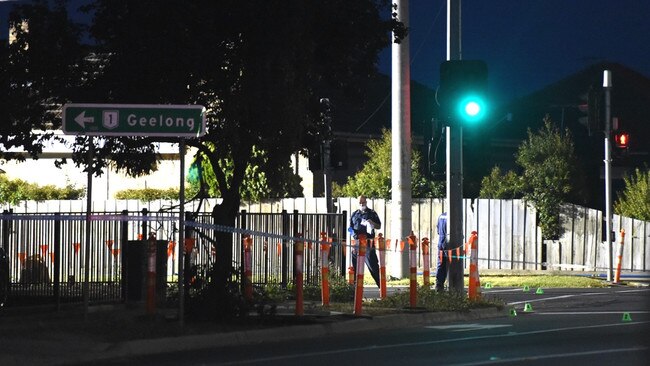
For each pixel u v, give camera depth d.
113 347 23.61
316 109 33.69
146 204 59.53
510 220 55.97
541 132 67.12
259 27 29.42
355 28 31.16
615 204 61.25
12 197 62.56
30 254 32.62
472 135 35.72
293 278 40.12
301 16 29.31
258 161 32.50
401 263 48.22
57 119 32.12
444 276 38.50
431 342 25.47
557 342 25.02
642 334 26.64
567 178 61.56
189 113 26.19
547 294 41.03
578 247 54.78
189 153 64.94
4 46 31.28
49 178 68.25
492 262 56.28
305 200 57.12
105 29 30.64
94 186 67.62
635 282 47.41
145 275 33.34
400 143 48.00
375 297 39.22
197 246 36.88
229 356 23.16
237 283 31.05
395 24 31.92
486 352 23.22
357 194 60.59
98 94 30.52
